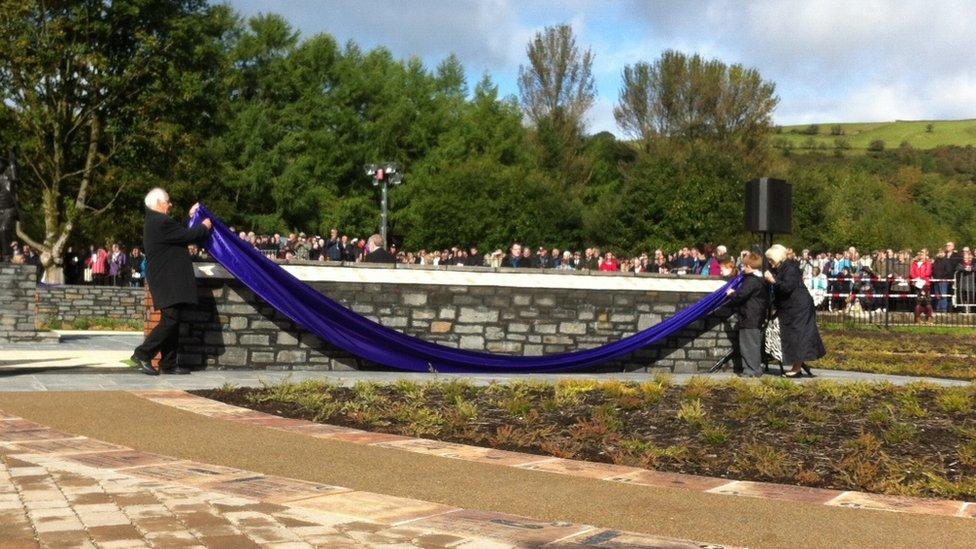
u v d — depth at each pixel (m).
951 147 118.81
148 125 30.75
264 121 51.72
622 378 12.37
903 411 8.60
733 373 14.07
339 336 11.95
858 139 131.00
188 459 6.30
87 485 5.44
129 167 32.97
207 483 5.59
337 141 55.59
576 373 13.21
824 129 139.62
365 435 7.39
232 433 7.27
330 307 11.85
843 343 20.59
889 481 6.12
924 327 25.19
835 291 29.20
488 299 13.02
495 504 5.36
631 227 49.78
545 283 13.27
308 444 6.95
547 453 7.00
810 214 48.25
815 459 6.92
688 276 14.29
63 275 31.42
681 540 4.70
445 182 46.62
